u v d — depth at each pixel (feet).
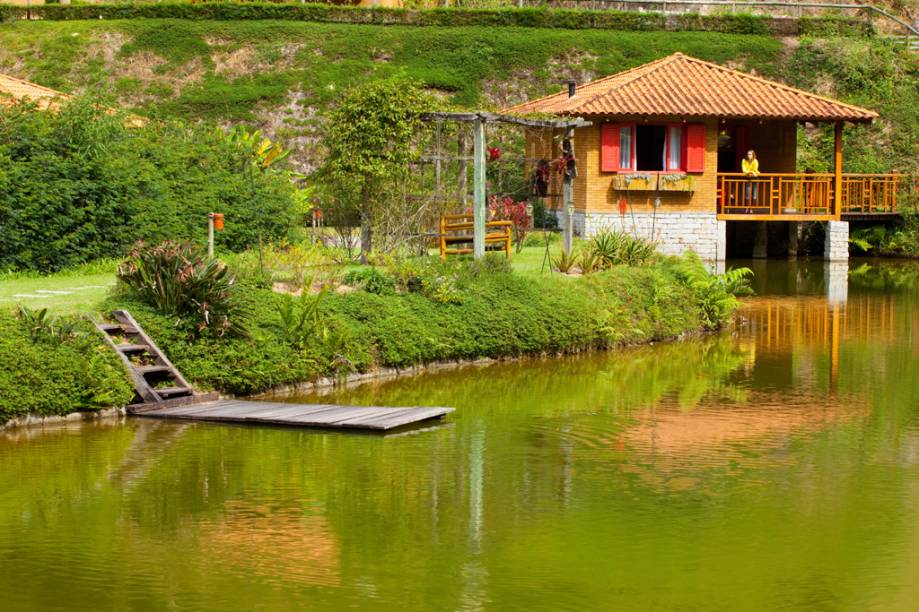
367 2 197.98
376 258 86.89
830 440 56.39
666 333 85.35
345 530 42.68
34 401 55.98
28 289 71.05
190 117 162.20
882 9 208.23
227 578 37.93
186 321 64.08
